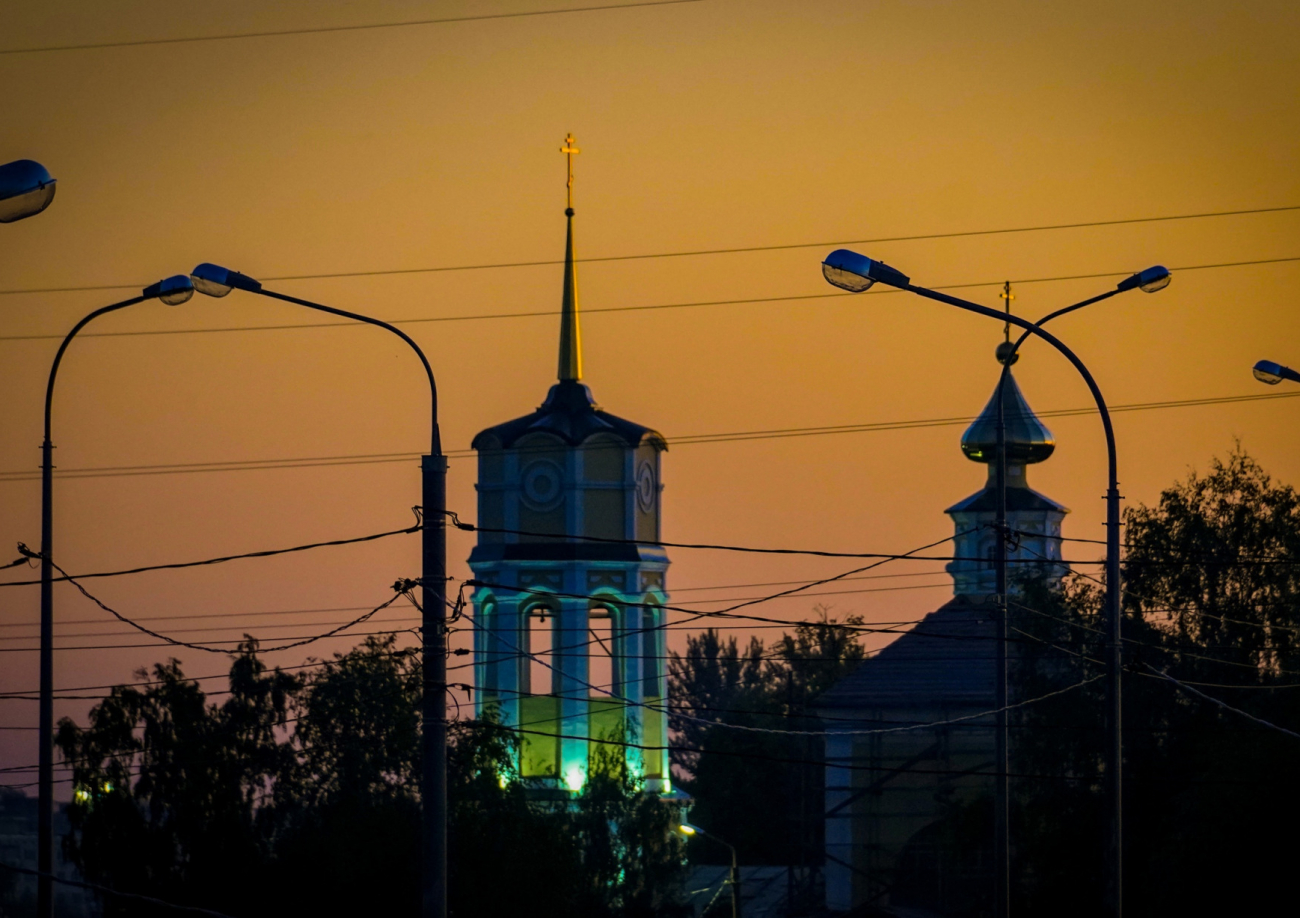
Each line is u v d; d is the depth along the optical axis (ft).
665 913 445.78
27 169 179.22
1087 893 348.18
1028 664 372.58
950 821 408.05
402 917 337.31
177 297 235.61
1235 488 381.40
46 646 233.76
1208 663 362.53
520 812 365.40
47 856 228.22
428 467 206.59
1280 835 299.79
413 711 401.08
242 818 385.09
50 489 238.07
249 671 404.98
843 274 209.77
